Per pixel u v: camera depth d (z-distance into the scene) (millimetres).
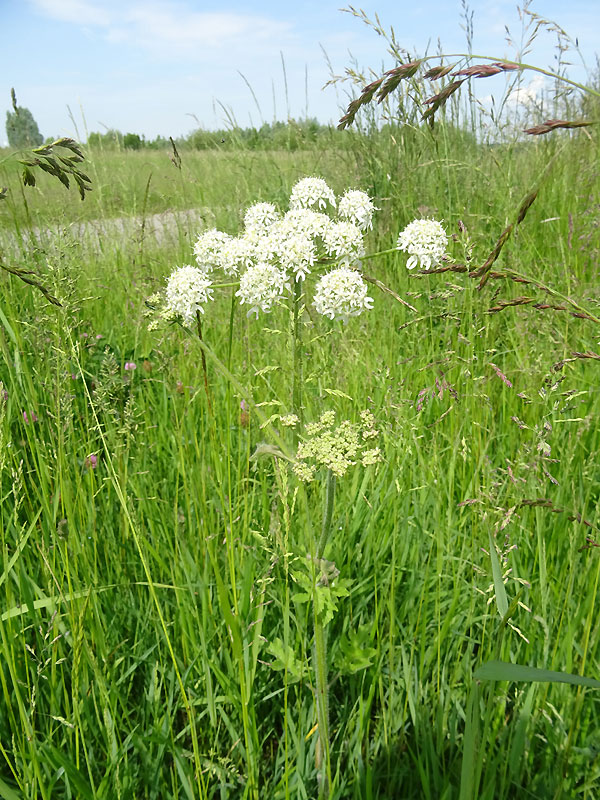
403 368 618
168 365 555
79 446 520
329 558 451
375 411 522
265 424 327
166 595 452
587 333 599
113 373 507
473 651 425
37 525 472
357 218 453
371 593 457
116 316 872
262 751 391
